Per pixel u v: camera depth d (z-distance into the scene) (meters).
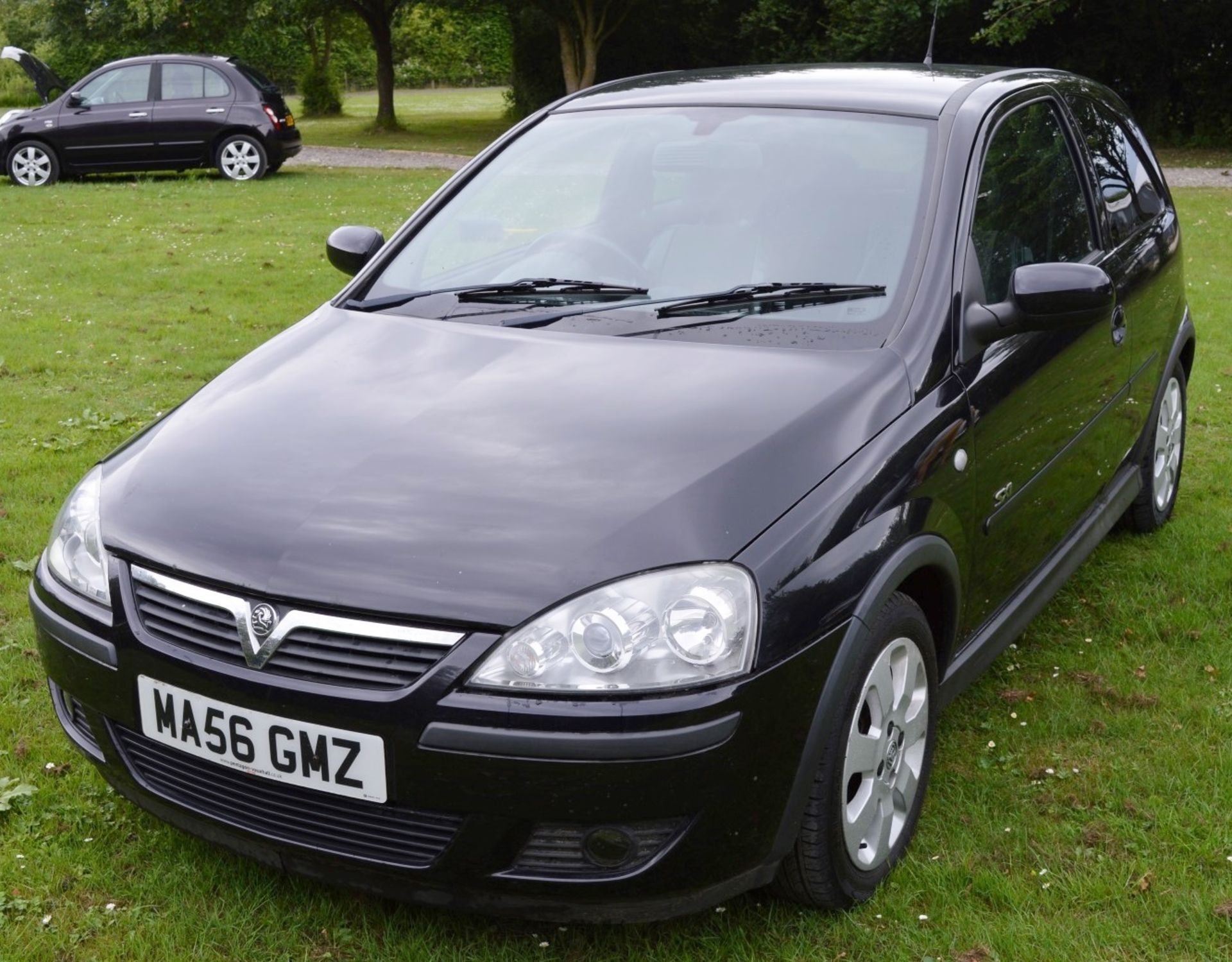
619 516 2.29
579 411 2.60
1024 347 3.18
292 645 2.27
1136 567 4.45
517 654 2.16
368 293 3.41
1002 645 3.26
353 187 16.61
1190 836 2.87
